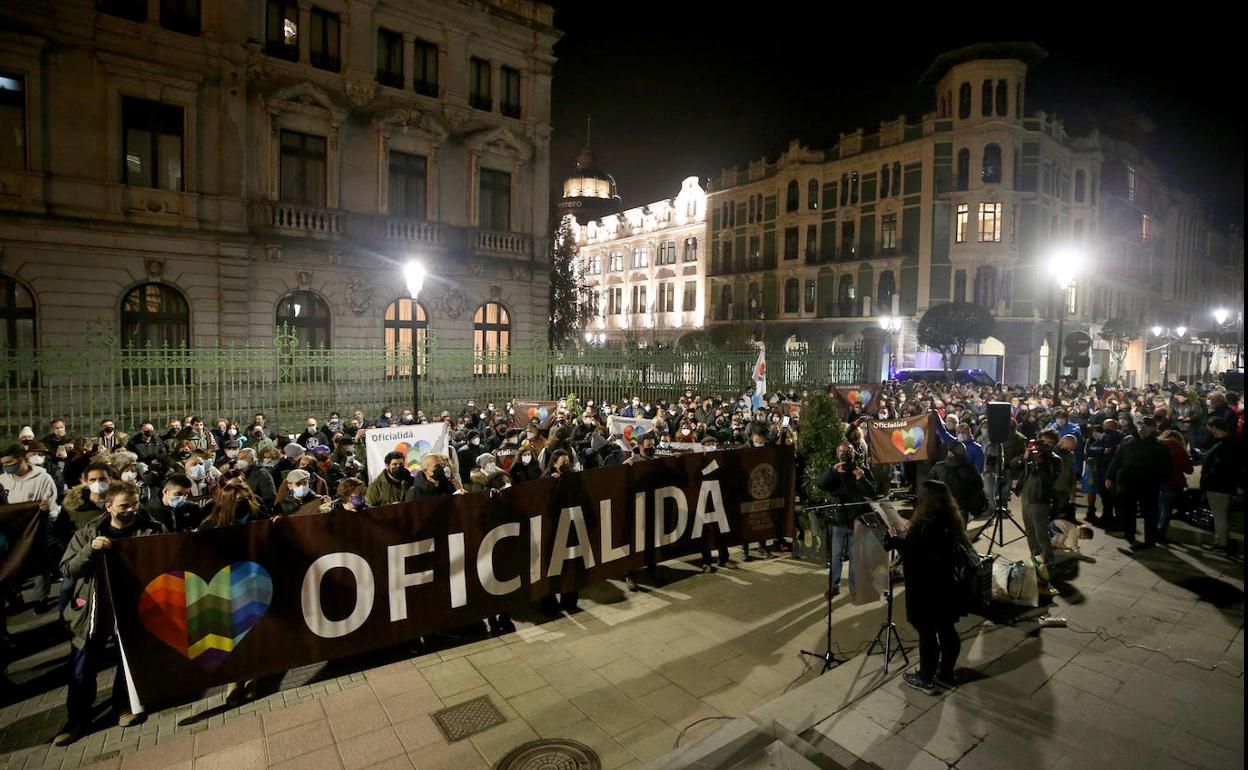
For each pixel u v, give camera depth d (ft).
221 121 65.36
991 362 130.31
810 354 85.97
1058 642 21.93
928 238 129.29
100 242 59.77
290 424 58.80
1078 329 139.33
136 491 18.30
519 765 16.07
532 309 90.63
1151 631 22.81
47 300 57.72
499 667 21.03
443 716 18.24
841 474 26.53
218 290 65.98
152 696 17.46
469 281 84.28
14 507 18.70
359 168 75.20
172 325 64.39
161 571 17.57
